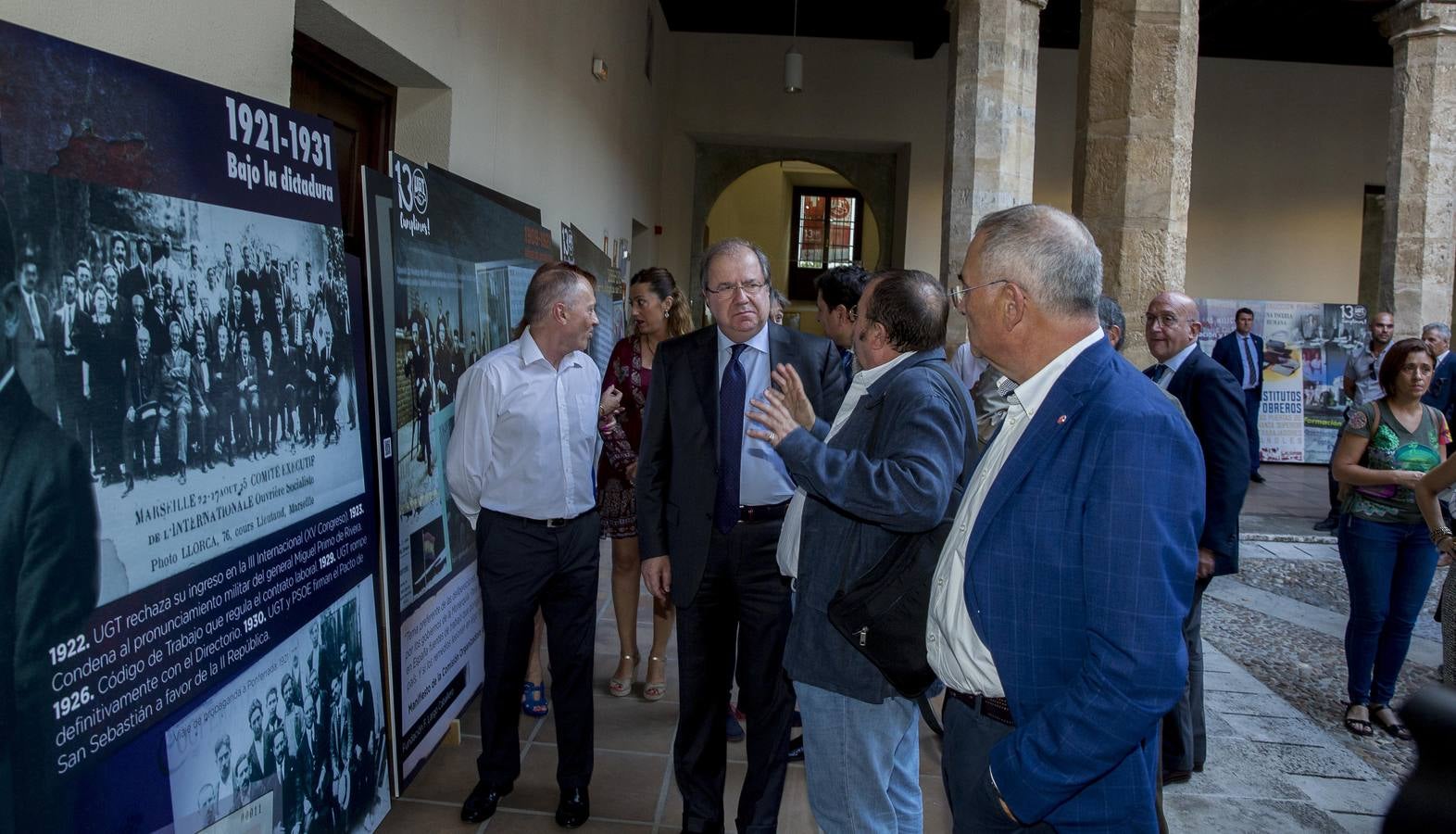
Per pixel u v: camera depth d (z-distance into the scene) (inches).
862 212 900.6
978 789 59.7
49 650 51.1
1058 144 539.2
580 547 107.2
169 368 61.3
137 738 57.7
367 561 92.0
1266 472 437.7
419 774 119.8
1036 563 54.0
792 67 434.3
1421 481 118.0
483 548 105.2
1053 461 54.4
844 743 77.1
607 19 313.0
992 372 149.3
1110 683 49.1
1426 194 353.7
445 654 122.6
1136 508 49.9
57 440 52.0
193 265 64.1
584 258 243.4
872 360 82.1
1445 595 116.4
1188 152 199.9
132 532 57.5
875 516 70.7
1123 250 197.3
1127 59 196.4
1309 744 141.1
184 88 63.9
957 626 60.3
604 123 311.7
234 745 68.2
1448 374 273.4
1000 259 56.7
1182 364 121.8
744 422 97.8
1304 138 544.7
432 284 116.9
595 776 121.4
